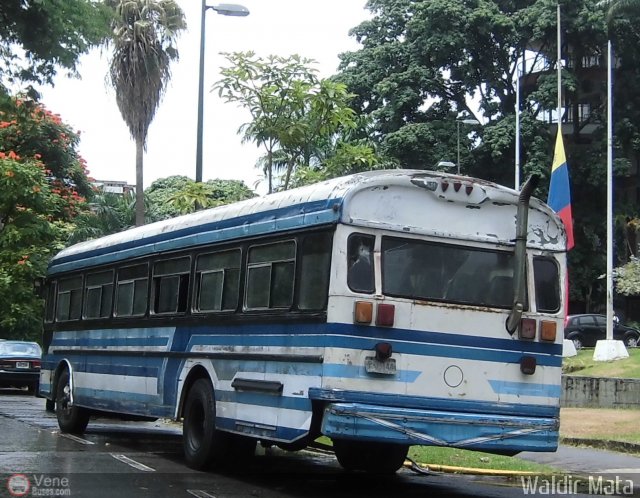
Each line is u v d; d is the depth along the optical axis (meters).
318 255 8.72
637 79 41.44
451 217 8.96
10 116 15.23
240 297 9.98
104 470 10.43
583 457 13.16
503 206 9.23
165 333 11.65
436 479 11.06
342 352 8.30
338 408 8.16
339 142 17.80
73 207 34.38
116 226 35.25
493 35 41.38
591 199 42.41
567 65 42.34
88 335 14.17
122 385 12.77
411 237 8.75
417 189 8.83
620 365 25.06
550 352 9.17
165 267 11.95
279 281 9.30
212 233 10.79
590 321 34.78
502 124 39.91
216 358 10.34
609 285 28.23
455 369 8.71
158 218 37.16
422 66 40.91
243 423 9.59
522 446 8.80
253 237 9.87
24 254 28.70
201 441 10.53
